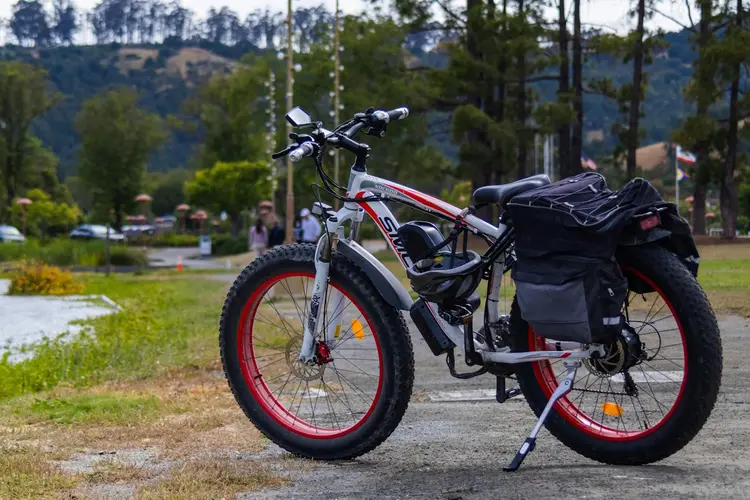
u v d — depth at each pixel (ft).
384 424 13.91
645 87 133.49
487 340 13.64
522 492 11.89
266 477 13.08
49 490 12.73
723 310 33.55
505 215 13.25
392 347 13.83
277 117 175.63
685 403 12.32
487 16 120.06
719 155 132.67
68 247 132.67
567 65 128.47
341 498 12.12
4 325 44.57
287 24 67.56
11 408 19.86
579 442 13.32
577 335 12.16
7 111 290.76
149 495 12.21
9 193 292.20
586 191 12.58
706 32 121.49
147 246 250.78
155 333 34.63
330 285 14.48
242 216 278.05
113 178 311.27
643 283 12.58
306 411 18.26
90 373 25.82
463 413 17.88
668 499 11.28
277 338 27.61
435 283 13.24
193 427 16.97
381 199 14.23
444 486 12.47
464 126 115.85
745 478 12.15
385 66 141.38
